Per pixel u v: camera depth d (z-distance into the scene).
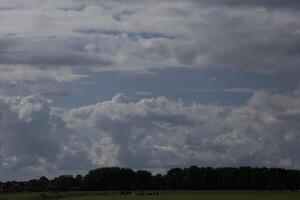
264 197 195.88
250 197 197.12
